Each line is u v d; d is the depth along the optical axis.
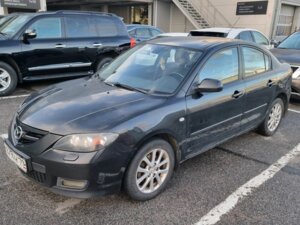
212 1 19.16
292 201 3.12
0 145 4.08
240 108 3.94
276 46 8.22
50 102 3.06
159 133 2.93
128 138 2.67
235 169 3.75
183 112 3.12
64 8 27.12
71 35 7.25
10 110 5.59
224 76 3.71
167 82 3.32
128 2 20.81
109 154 2.59
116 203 2.96
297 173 3.71
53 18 6.99
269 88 4.44
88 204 2.93
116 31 8.06
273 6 16.69
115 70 3.84
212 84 3.19
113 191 2.72
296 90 6.46
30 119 2.81
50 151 2.56
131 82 3.48
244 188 3.33
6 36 6.55
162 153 3.04
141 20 22.30
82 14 7.47
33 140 2.69
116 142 2.61
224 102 3.62
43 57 6.87
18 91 7.02
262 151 4.30
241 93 3.87
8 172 3.42
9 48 6.40
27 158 2.65
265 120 4.66
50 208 2.86
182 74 3.34
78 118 2.69
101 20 7.80
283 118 5.32
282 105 4.97
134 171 2.80
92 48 7.53
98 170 2.57
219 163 3.89
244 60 4.05
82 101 3.01
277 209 2.99
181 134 3.17
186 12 18.91
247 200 3.12
